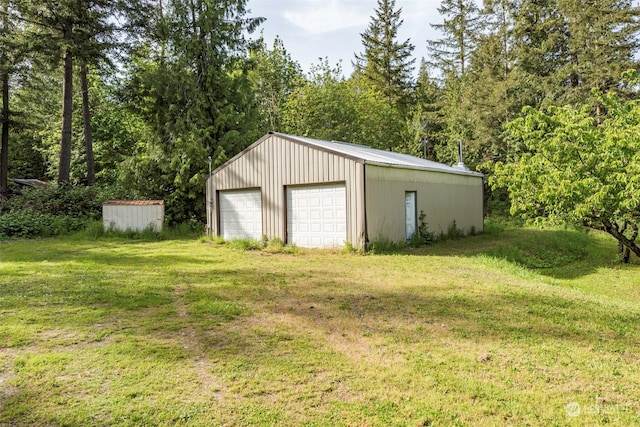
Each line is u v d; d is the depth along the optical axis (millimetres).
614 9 20984
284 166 12125
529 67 23906
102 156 24578
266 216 12711
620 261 11203
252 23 19906
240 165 13453
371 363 3512
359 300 5621
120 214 15305
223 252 10953
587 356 3693
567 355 3711
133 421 2625
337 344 3963
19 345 3885
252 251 11133
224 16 19000
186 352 3738
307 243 11680
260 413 2721
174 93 17781
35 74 20547
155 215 15164
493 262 9070
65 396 2934
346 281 6898
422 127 29000
